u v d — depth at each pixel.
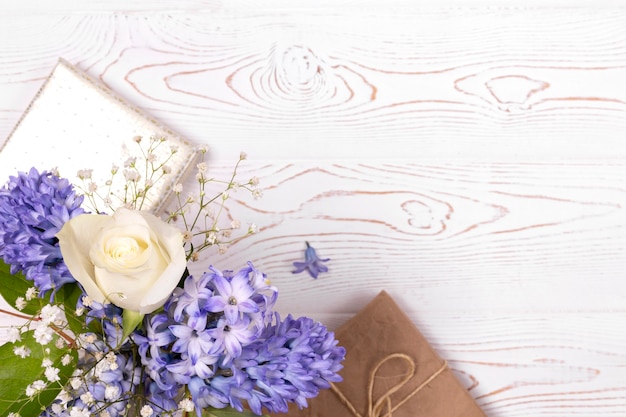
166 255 0.54
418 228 0.74
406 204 0.74
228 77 0.74
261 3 0.74
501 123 0.74
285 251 0.74
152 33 0.74
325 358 0.57
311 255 0.72
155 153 0.70
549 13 0.74
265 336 0.57
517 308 0.74
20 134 0.71
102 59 0.73
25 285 0.58
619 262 0.74
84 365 0.57
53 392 0.57
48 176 0.57
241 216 0.73
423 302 0.74
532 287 0.74
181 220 0.73
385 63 0.74
